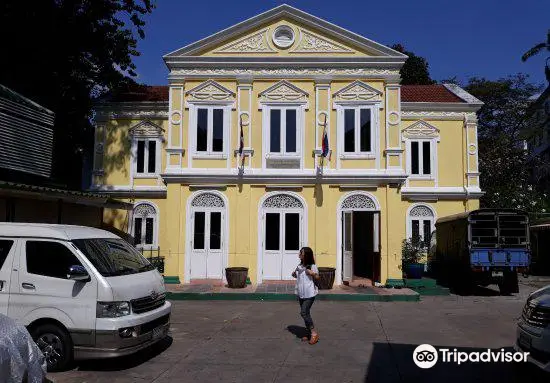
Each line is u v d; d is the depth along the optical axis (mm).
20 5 19125
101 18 22016
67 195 13023
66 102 22688
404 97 25844
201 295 15320
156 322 8164
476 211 16344
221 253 17672
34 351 5566
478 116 38219
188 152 18031
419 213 24062
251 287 16625
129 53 23531
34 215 13391
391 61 17938
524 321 6996
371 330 10695
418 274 18141
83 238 8109
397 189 17438
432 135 24344
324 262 17391
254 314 12688
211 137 18141
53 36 20438
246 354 8570
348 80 18109
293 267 17562
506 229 16344
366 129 18016
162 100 25078
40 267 7652
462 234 17062
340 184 17578
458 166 24250
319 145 17844
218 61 18125
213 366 7805
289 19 18391
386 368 7734
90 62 23000
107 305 7355
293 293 15273
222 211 17781
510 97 37844
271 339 9758
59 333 7406
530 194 30531
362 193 17547
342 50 18250
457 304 14742
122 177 24219
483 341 9688
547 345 6328
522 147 37594
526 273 16328
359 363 8008
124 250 8805
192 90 18203
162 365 7852
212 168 18000
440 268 20453
